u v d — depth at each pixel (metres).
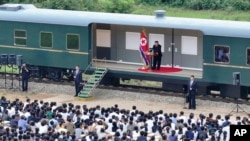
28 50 111.69
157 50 104.25
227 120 81.19
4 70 119.06
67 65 108.94
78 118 80.81
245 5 165.62
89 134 74.88
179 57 106.06
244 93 99.88
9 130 76.50
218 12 166.00
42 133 75.69
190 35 104.62
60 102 101.56
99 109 84.81
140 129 77.50
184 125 77.19
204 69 99.31
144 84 114.50
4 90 108.56
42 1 164.00
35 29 110.69
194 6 169.62
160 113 83.50
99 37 111.06
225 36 97.44
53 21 108.81
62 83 110.06
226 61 97.88
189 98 96.69
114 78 108.38
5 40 113.38
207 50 98.94
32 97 104.88
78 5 158.25
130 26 108.69
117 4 164.12
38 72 112.44
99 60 110.50
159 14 104.75
